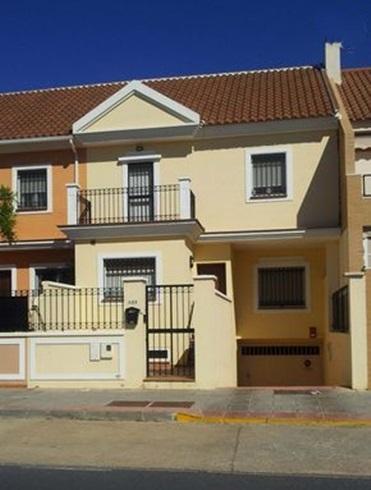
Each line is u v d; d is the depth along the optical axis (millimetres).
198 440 10016
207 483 7785
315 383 21719
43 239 22062
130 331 14945
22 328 16297
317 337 21578
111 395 13750
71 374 15039
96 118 21516
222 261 21031
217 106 22484
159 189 20859
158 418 11516
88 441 10102
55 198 22078
